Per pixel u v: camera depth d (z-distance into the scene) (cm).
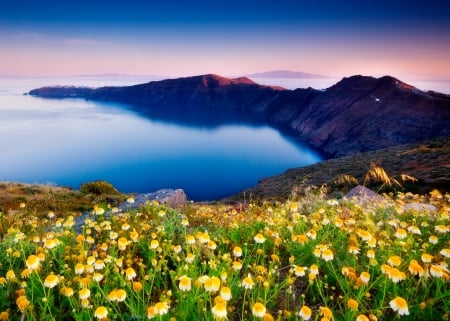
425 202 973
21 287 377
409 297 346
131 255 470
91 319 289
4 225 752
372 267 396
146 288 374
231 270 398
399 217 667
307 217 693
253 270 404
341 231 525
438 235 537
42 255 384
